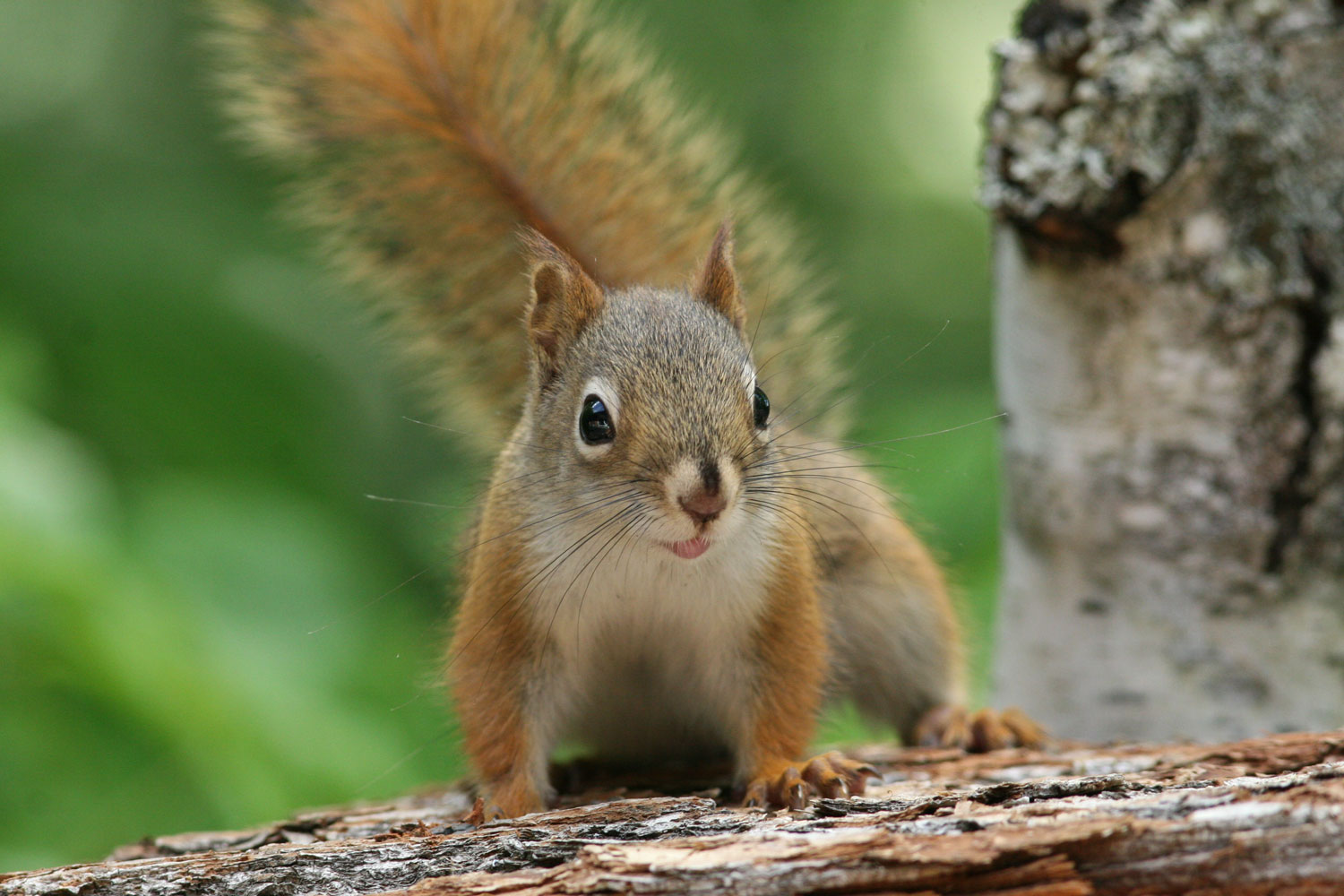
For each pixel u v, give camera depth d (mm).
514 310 11148
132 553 12320
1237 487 9555
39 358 12367
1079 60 9133
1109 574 10000
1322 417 9258
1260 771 7543
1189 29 9062
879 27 18922
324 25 10977
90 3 16562
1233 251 9273
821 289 11336
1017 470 10328
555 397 8570
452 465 15359
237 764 10555
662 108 11352
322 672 12055
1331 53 8977
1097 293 9633
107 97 16062
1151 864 5633
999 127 9391
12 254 14562
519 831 6695
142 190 15383
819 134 18719
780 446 9227
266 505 13133
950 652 10773
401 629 13242
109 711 10734
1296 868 5484
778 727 8539
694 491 7598
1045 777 8211
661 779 9461
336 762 10984
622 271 11180
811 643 8641
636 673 9133
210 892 6398
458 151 11172
